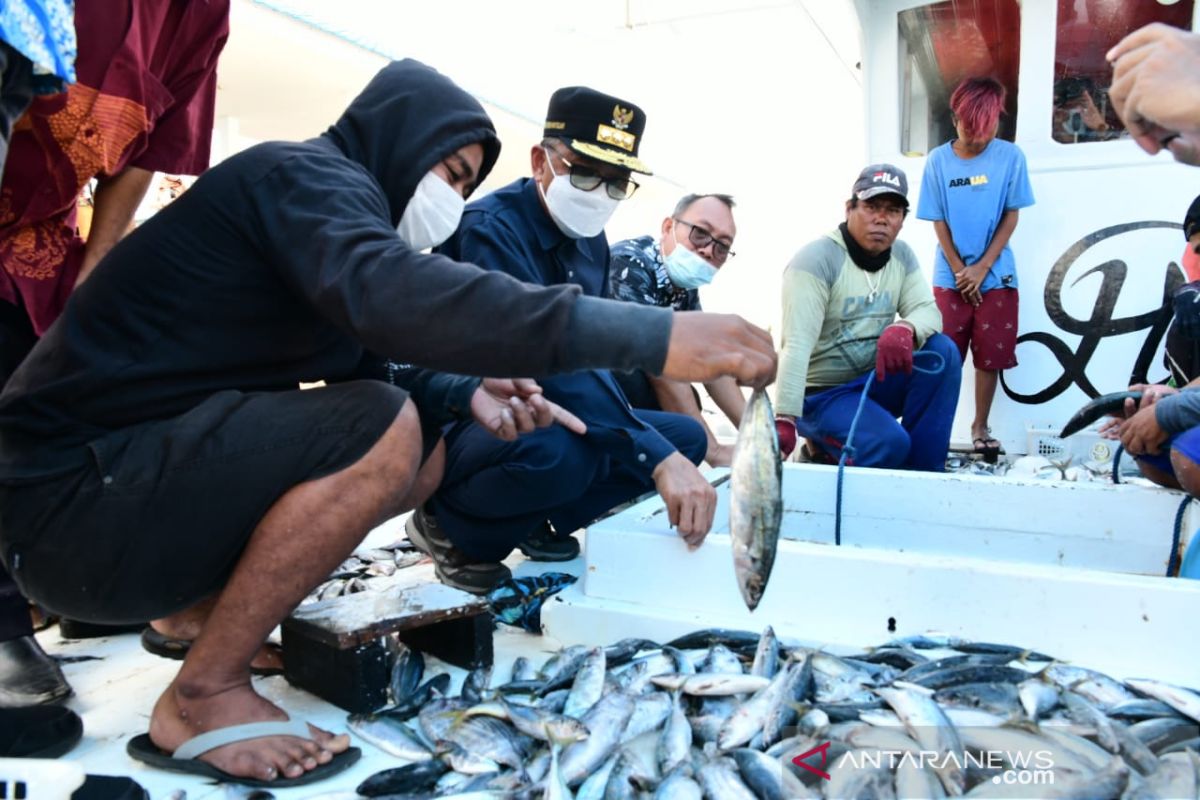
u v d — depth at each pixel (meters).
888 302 4.36
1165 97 1.46
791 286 4.22
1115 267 5.27
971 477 3.12
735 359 1.38
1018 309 5.34
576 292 1.46
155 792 1.61
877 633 2.18
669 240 3.73
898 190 4.08
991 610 2.10
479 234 2.71
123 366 1.63
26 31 1.39
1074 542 2.99
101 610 1.69
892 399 4.33
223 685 1.70
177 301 1.64
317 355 1.86
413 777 1.62
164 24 2.39
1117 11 5.11
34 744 1.71
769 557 1.66
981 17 5.39
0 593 1.95
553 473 2.61
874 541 3.26
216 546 1.64
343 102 6.94
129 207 2.46
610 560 2.40
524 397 2.14
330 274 1.50
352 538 1.69
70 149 2.14
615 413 2.59
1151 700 1.81
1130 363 5.28
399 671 2.08
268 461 1.62
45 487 1.61
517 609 2.52
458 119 1.93
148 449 1.61
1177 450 2.76
